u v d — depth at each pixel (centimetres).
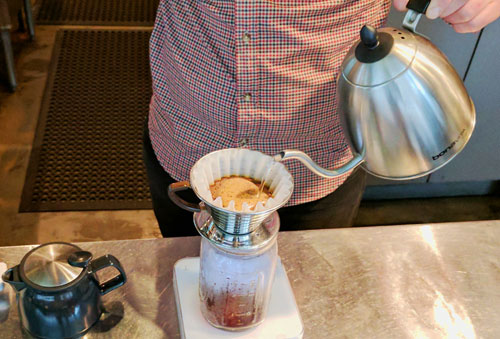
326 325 92
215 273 81
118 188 238
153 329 90
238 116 110
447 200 253
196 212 83
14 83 283
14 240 212
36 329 85
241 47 102
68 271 83
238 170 84
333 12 103
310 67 108
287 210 128
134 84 296
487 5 80
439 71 75
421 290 99
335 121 118
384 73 73
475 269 104
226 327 87
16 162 245
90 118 271
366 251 105
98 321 90
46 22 340
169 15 112
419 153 79
